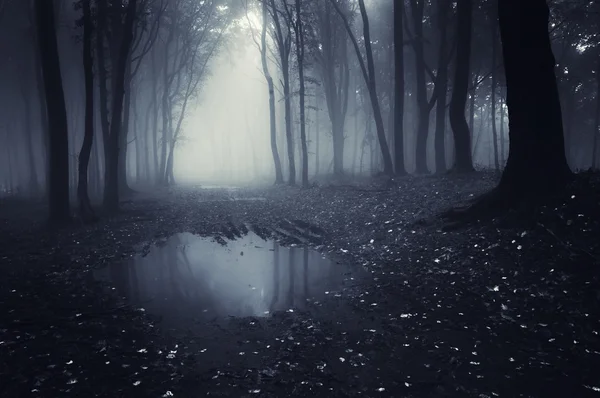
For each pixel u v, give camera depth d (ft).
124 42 71.31
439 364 16.16
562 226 27.71
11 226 59.11
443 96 97.09
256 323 21.38
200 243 45.32
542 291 22.04
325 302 24.54
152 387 14.76
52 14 55.62
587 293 20.61
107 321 21.76
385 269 30.76
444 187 59.21
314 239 45.03
